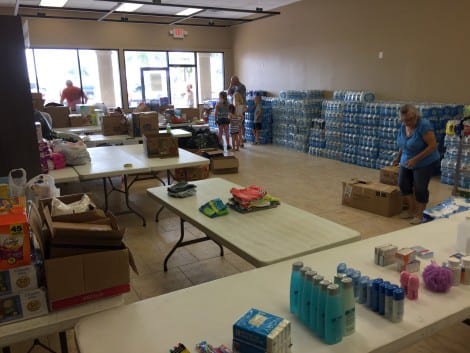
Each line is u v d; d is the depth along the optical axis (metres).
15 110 2.83
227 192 3.02
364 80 8.13
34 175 2.95
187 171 5.85
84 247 1.49
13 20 2.72
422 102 6.98
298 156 8.32
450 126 5.31
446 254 1.81
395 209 4.52
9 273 1.37
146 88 11.78
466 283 1.54
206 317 1.35
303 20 9.52
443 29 6.53
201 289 1.54
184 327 1.30
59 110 7.38
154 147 4.43
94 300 1.50
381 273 1.63
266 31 10.91
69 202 2.05
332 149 8.00
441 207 2.74
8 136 2.85
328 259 1.77
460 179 5.50
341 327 1.19
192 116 8.48
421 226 2.18
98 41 10.73
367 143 7.16
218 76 12.72
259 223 2.32
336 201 5.13
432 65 6.79
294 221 2.34
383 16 7.51
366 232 4.05
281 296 1.47
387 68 7.60
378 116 6.92
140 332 1.28
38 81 10.35
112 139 5.88
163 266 3.39
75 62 10.72
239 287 1.55
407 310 1.37
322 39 9.05
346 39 8.41
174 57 11.98
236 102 9.36
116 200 5.43
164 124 7.57
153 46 11.46
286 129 9.39
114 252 1.50
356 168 7.10
